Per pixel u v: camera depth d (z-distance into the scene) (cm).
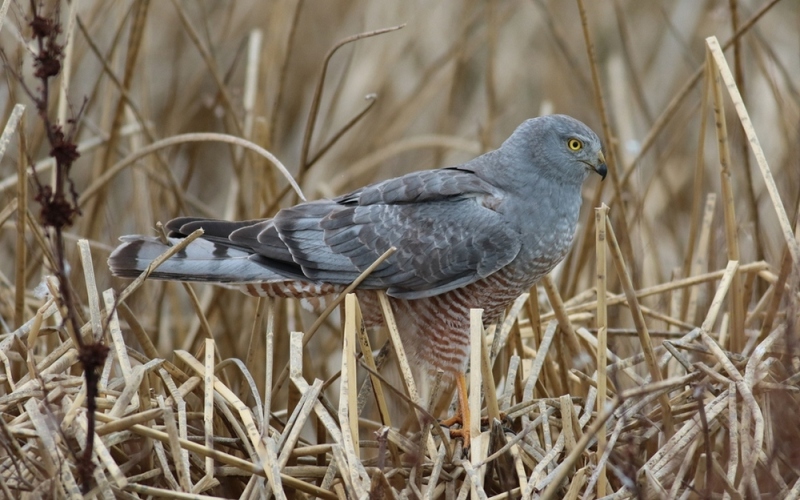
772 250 1077
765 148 1445
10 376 760
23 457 671
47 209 631
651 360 789
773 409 756
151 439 728
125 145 1544
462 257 923
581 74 1452
